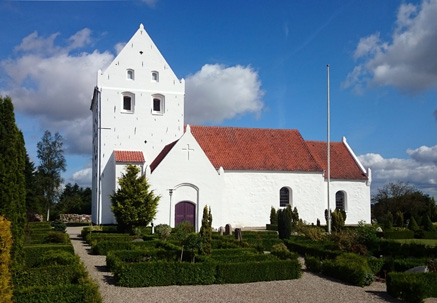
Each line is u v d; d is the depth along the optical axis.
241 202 34.31
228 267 13.23
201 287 12.53
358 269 13.20
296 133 40.22
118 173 31.59
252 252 16.38
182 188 30.59
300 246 19.44
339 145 42.97
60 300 9.52
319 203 36.91
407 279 11.48
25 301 9.24
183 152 30.84
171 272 12.78
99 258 18.11
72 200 67.56
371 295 11.83
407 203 54.03
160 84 35.03
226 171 34.09
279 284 13.11
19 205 10.46
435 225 40.94
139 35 35.00
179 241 19.53
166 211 29.94
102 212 32.78
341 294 11.87
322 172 37.16
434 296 12.02
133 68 34.50
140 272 12.50
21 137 10.83
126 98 34.62
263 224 34.75
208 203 31.05
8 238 7.71
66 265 12.23
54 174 55.41
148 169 29.80
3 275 7.58
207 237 15.46
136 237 23.12
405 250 18.17
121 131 33.78
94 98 36.34
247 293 11.79
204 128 37.25
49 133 56.12
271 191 35.34
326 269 14.74
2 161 9.97
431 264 14.23
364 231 19.02
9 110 10.28
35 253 16.70
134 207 26.34
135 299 10.88
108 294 11.41
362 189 40.09
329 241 20.97
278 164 36.00
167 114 35.03
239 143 36.91
